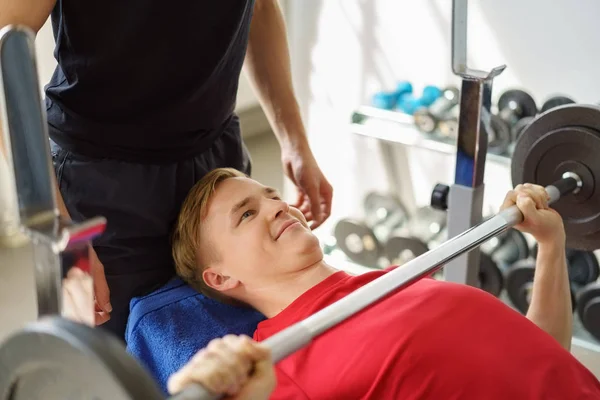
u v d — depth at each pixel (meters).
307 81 2.69
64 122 1.38
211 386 0.78
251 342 0.84
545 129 1.59
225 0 1.34
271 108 1.74
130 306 1.50
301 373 1.21
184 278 1.54
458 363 1.17
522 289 2.34
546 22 2.18
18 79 0.81
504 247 2.40
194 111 1.43
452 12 1.37
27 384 0.76
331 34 2.58
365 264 2.74
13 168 0.84
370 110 2.51
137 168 1.42
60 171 1.39
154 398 0.68
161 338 1.40
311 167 1.72
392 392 1.17
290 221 1.44
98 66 1.32
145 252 1.50
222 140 1.59
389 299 1.26
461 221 1.50
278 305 1.43
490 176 2.38
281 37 1.70
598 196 1.54
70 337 0.69
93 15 1.27
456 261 1.52
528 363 1.20
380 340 1.20
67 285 0.86
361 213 2.74
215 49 1.37
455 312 1.25
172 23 1.30
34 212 0.85
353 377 1.18
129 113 1.38
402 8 2.41
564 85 2.21
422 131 2.41
